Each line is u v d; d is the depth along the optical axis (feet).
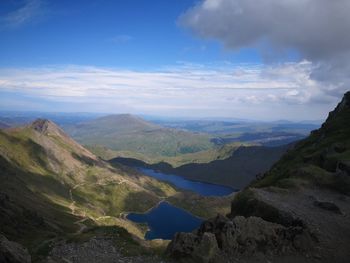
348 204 147.33
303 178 184.24
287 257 97.91
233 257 96.84
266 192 152.35
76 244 122.62
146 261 103.35
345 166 184.96
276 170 327.67
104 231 137.49
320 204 139.23
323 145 306.35
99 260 106.52
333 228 117.29
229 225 103.30
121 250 114.42
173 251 102.78
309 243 103.60
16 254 92.22
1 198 496.23
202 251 97.25
